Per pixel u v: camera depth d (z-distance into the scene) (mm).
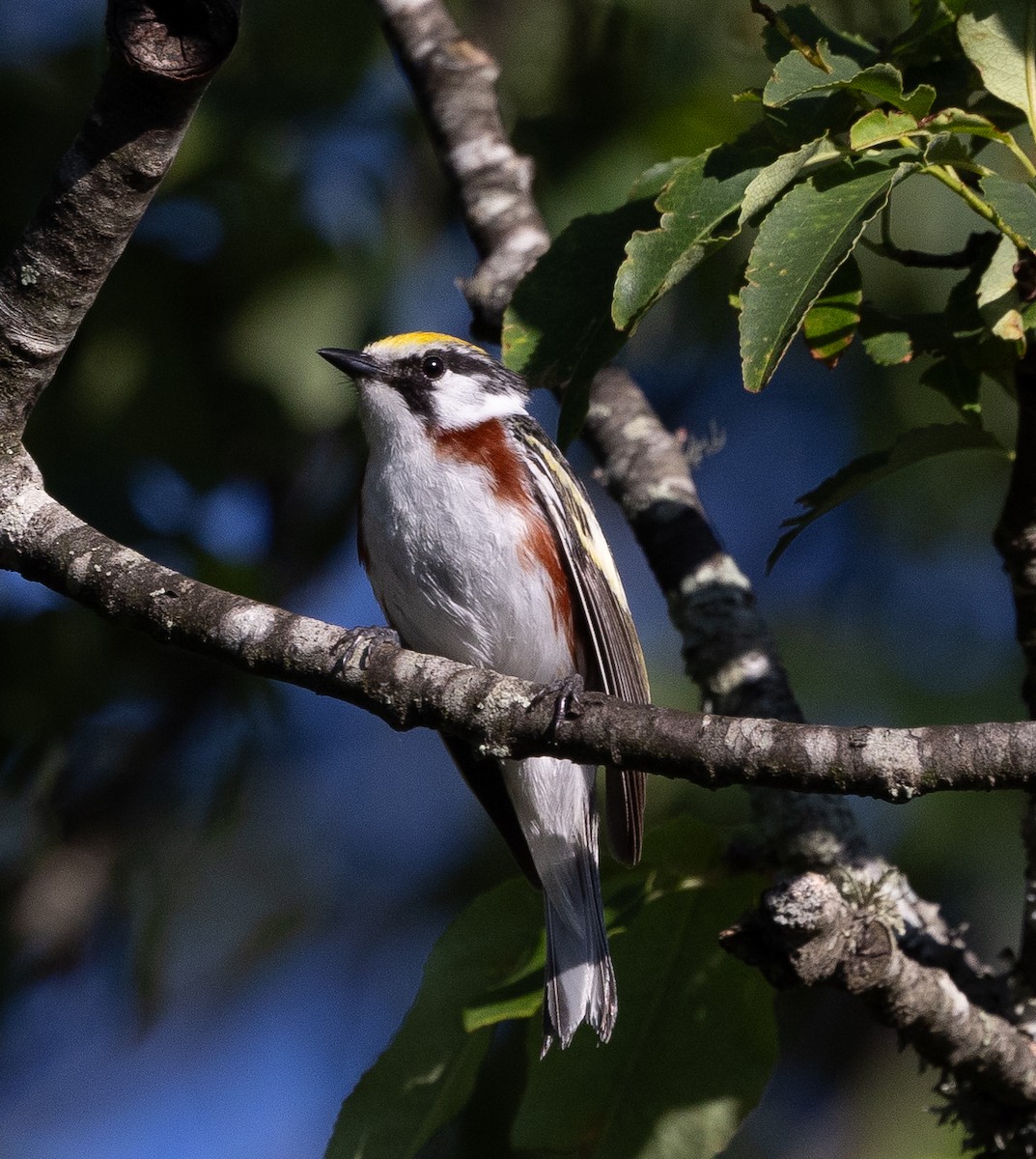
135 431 10992
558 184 11250
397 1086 7516
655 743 5750
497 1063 10484
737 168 6188
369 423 9055
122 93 5848
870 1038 12203
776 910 6473
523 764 8531
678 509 8766
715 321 11961
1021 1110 7215
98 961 11617
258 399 11172
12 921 11297
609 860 8070
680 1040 7684
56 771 10922
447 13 10984
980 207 5996
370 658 6141
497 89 11773
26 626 10789
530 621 8688
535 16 11898
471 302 9867
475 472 8727
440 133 10508
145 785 11609
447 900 13398
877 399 12305
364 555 9039
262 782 13547
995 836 11477
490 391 9172
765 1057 7625
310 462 12609
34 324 6238
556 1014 7426
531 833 8609
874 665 12328
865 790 5488
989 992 7340
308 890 14125
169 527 10945
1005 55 6223
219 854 13984
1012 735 5379
